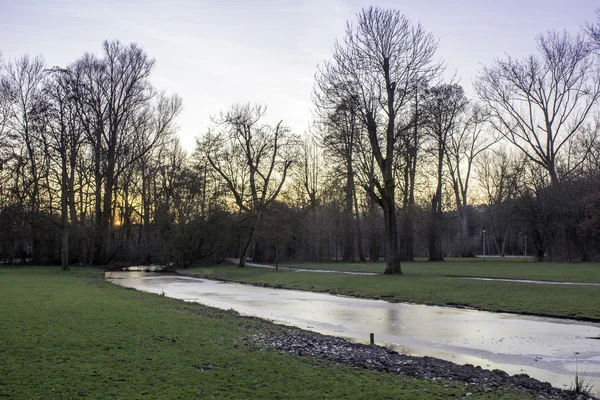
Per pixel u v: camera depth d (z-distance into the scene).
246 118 58.09
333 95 38.75
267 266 58.41
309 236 74.69
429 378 10.37
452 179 69.75
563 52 58.03
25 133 52.75
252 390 8.91
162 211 57.03
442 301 24.91
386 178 38.06
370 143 39.00
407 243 65.81
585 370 11.87
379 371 10.84
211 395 8.57
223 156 57.97
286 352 12.41
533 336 16.11
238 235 59.22
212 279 43.62
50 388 8.73
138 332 13.88
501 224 82.56
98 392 8.57
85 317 16.20
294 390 8.98
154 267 58.97
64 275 41.16
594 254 56.50
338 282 33.97
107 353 11.30
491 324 18.52
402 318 20.19
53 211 56.56
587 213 52.66
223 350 12.07
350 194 59.78
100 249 60.00
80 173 57.28
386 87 38.44
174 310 19.66
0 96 52.12
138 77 57.16
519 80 59.84
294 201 73.06
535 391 9.74
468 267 46.19
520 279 30.92
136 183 65.81
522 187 63.94
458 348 14.33
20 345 11.77
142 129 61.59
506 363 12.58
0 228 52.25
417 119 38.12
